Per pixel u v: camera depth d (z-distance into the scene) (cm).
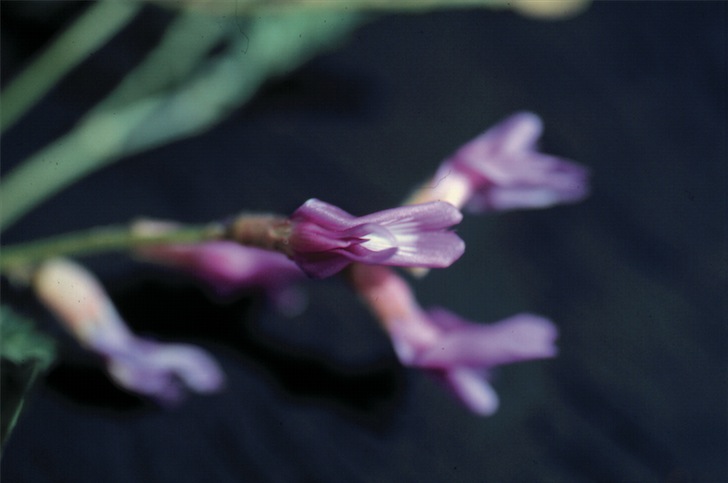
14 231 23
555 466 22
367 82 25
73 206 23
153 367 21
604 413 22
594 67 25
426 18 25
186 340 22
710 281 23
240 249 21
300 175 24
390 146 24
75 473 21
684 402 22
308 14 22
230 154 24
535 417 22
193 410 22
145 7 25
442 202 16
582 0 26
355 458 22
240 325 22
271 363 22
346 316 22
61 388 21
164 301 22
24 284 21
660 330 23
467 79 25
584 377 22
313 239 17
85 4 24
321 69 24
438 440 22
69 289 20
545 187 19
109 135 23
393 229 16
